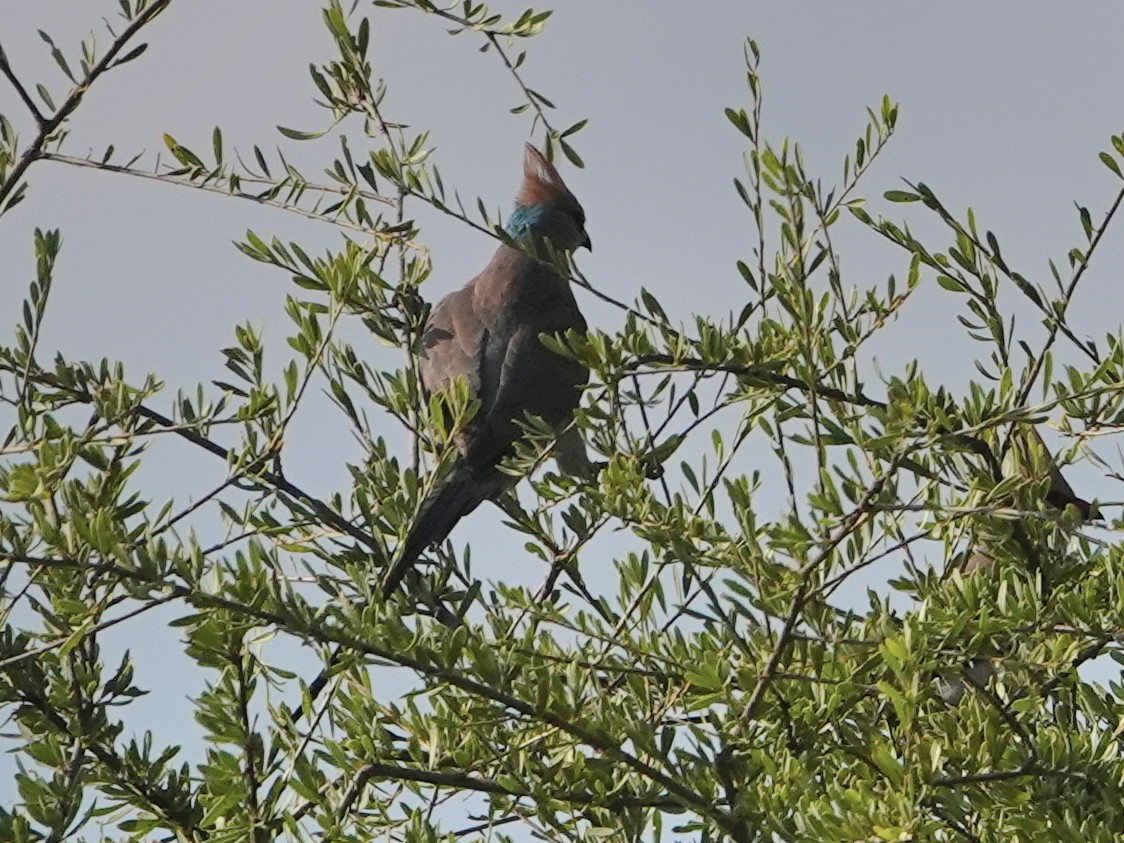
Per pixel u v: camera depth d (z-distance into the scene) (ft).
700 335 25.63
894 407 22.58
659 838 24.52
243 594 20.98
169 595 20.71
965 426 23.97
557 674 23.27
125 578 20.86
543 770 23.49
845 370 25.71
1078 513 22.95
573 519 29.09
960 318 26.73
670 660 23.84
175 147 29.37
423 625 21.97
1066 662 23.00
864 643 22.39
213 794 22.50
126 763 24.26
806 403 25.21
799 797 21.61
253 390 27.84
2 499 22.75
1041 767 22.13
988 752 21.79
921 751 20.75
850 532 22.47
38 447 23.79
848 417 24.21
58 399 29.22
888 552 23.22
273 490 28.07
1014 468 25.02
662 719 24.70
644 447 27.94
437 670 21.58
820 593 23.02
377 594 22.43
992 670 24.57
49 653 24.40
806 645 23.13
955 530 25.61
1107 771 22.33
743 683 22.40
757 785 22.45
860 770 23.02
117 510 25.31
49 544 20.80
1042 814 22.07
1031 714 24.61
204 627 21.83
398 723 24.31
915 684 21.08
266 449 26.78
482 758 23.86
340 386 30.17
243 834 22.22
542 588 29.55
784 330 25.64
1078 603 22.84
